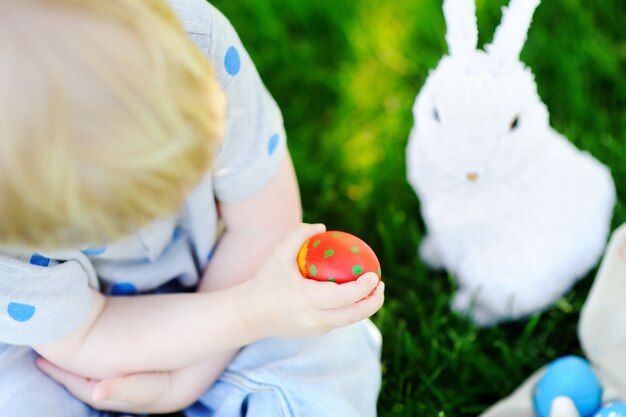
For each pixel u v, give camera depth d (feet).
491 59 2.62
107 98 1.61
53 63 1.58
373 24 3.73
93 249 2.36
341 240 2.27
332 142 3.49
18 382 2.43
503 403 2.77
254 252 2.56
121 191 1.67
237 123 2.33
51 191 1.62
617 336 2.74
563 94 3.46
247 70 2.33
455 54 2.64
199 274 2.65
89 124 1.61
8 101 1.57
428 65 3.57
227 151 2.36
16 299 2.22
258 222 2.54
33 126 1.58
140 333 2.41
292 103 3.61
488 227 2.84
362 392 2.60
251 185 2.45
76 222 1.68
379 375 2.70
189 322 2.40
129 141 1.63
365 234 3.28
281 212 2.53
